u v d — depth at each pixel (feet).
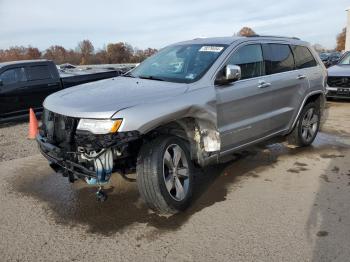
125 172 13.44
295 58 19.35
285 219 12.49
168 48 17.81
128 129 11.40
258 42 17.03
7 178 17.11
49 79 34.96
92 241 11.53
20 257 10.77
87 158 11.84
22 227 12.49
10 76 32.58
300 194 14.48
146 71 16.40
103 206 13.91
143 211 13.39
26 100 33.55
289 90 18.35
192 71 14.69
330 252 10.57
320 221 12.30
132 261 10.46
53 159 13.01
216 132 14.23
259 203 13.75
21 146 23.25
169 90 13.19
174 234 11.77
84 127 11.63
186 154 13.30
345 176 16.33
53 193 15.26
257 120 16.43
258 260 10.30
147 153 12.17
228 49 15.39
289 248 10.81
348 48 149.38
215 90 14.14
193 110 13.09
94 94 13.23
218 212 13.11
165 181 12.34
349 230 11.71
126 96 12.62
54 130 12.93
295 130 19.88
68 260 10.59
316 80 20.22
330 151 20.07
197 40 17.28
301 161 18.42
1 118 32.22
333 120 28.17
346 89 34.99
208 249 10.90
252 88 15.88
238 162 18.33
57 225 12.59
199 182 15.92
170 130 13.42
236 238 11.42
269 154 19.52
